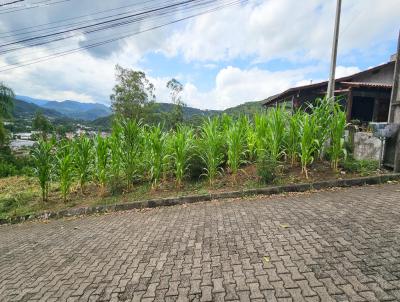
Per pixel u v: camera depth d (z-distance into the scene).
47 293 2.76
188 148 6.58
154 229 4.28
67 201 6.96
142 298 2.46
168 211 5.30
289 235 3.33
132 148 6.61
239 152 6.30
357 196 4.62
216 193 5.70
